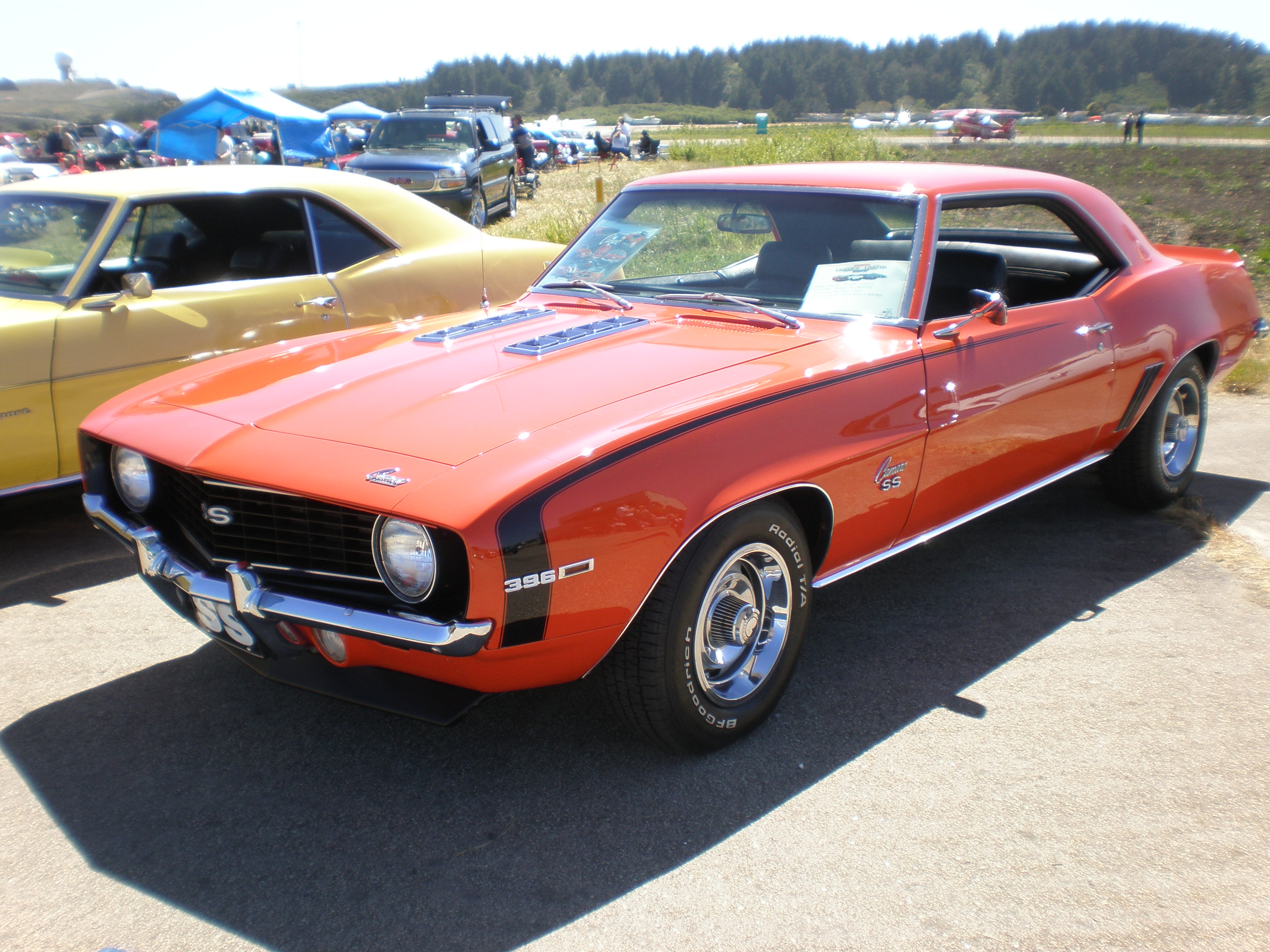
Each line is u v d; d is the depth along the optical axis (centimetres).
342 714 291
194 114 1939
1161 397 410
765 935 204
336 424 248
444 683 243
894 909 211
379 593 228
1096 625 340
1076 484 486
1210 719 283
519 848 231
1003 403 326
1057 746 270
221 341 448
